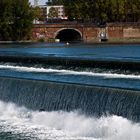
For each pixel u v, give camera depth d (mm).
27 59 71000
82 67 62781
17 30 193750
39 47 136000
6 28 191250
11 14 192000
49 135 34094
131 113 31969
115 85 41719
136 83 44094
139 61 58625
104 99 33906
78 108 35812
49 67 66125
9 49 120500
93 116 34594
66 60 65000
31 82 40312
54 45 153500
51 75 53406
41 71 59938
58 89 37594
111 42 183875
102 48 132000
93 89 34875
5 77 44031
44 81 39875
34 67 67625
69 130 35469
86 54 95000
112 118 33000
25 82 40875
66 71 60094
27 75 52812
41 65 68125
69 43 174750
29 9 196625
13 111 41125
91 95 34906
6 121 38531
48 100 38406
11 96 42125
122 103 32625
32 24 197875
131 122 31891
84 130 34625
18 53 91062
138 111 31438
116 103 33062
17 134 34500
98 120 34094
